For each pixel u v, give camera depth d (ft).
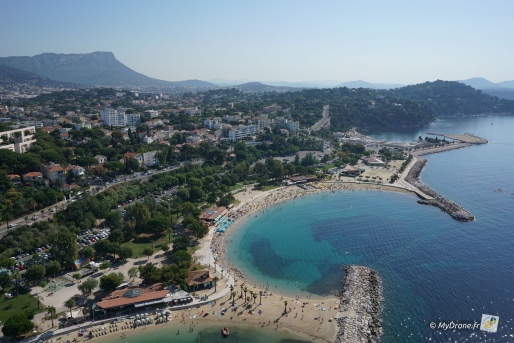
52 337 436.76
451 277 576.61
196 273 560.20
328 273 602.03
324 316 484.74
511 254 650.84
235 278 580.30
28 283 538.06
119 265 603.67
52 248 587.27
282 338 443.32
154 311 488.44
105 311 475.72
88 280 509.76
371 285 553.23
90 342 432.66
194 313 488.44
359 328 456.04
